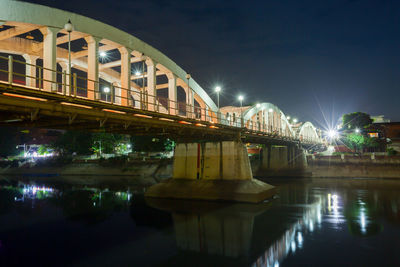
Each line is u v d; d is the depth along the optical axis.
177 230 23.11
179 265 16.34
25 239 21.28
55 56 19.08
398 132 77.44
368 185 49.19
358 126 88.50
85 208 32.41
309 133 90.31
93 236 21.95
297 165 66.12
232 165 34.41
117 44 24.31
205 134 33.09
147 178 67.19
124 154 88.25
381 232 22.00
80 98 18.27
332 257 17.17
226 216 27.19
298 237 21.05
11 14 17.17
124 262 16.83
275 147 68.88
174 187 36.69
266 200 34.72
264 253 18.02
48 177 73.31
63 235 22.27
